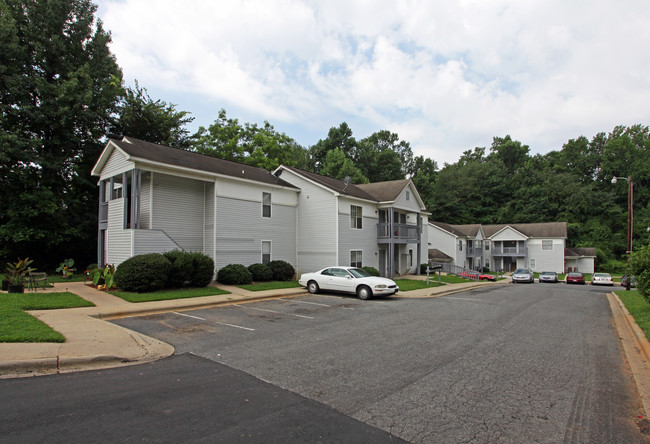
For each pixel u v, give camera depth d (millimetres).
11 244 21109
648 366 6527
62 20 23438
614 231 56188
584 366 6504
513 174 72625
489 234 51000
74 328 7887
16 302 10125
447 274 33750
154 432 3699
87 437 3562
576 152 71500
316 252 22938
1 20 20578
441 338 8453
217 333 8422
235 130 38562
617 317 12422
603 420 4293
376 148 70750
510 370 6164
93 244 24594
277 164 38344
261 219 20875
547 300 17219
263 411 4301
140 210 17203
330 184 24188
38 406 4270
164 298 12680
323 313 11602
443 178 64375
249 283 17938
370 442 3631
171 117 28672
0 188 20375
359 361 6488
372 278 15797
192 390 4926
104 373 5551
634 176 60562
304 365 6188
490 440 3756
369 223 26125
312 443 3572
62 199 23000
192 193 18328
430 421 4164
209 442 3529
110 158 17516
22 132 21359
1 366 5316
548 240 48312
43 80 21406
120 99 26406
